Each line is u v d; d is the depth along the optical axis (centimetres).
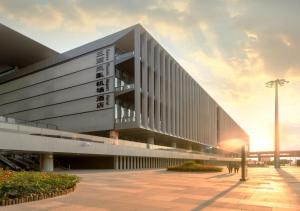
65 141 3388
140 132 5456
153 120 5353
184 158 6328
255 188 1603
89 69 5503
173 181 2062
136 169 4362
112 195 1256
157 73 5653
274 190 1509
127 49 5544
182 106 6800
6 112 6919
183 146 8325
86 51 5553
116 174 2908
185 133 6862
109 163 4431
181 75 6862
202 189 1527
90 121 5344
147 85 5328
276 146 6481
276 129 6562
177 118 6425
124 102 5397
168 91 6038
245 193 1365
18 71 6788
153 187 1620
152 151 5069
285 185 1809
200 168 3572
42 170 3384
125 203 1051
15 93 6800
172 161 6066
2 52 6631
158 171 3688
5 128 3091
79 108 5522
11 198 1015
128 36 5172
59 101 5859
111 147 4050
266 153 15475
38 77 6350
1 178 1105
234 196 1255
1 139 2728
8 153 3656
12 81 6931
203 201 1108
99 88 5297
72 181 1435
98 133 5538
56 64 6059
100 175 2692
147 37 5350
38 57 6931
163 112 5778
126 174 2942
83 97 5500
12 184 1040
